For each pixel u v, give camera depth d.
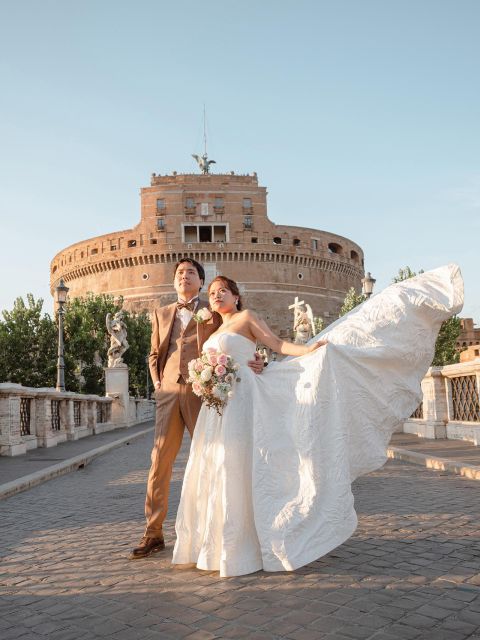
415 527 5.02
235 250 82.38
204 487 4.03
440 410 13.80
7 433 13.45
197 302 4.79
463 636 2.68
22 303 38.94
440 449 11.31
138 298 82.12
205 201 84.75
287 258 85.50
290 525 3.69
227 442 3.92
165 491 4.52
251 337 4.32
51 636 2.92
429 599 3.17
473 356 29.00
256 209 85.81
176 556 4.02
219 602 3.23
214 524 3.87
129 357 49.22
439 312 4.41
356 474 4.11
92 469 11.61
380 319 4.38
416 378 4.43
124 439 19.23
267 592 3.35
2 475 9.80
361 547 4.35
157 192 84.25
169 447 4.55
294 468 3.86
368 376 4.21
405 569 3.74
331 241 92.25
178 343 4.65
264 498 3.77
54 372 38.59
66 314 43.44
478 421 12.27
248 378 4.11
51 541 5.18
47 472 10.05
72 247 91.00
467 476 8.30
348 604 3.12
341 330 4.40
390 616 2.94
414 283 4.56
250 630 2.82
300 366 4.09
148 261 82.81
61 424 18.94
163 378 4.69
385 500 6.49
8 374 37.78
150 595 3.44
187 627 2.91
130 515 6.25
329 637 2.71
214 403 3.99
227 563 3.69
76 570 4.13
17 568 4.30
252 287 82.69
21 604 3.45
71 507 7.05
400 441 13.46
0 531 5.77
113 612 3.20
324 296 88.56
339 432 3.92
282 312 83.44
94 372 43.06
